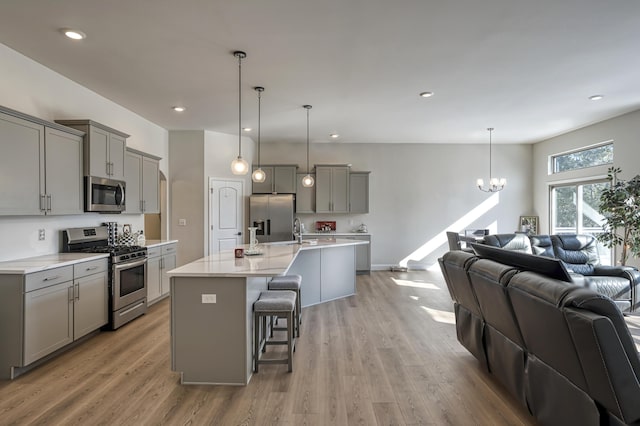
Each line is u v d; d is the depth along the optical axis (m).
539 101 4.77
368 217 7.61
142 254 4.26
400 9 2.57
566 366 1.67
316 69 3.66
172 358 2.61
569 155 6.72
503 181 6.85
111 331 3.71
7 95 3.12
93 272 3.44
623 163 5.42
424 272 7.32
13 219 3.15
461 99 4.67
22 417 2.16
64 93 3.79
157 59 3.39
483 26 2.83
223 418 2.16
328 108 5.04
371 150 7.61
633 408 1.39
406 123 5.95
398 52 3.28
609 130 5.67
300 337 3.59
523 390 2.12
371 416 2.19
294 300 3.02
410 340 3.50
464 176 7.65
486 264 2.37
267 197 6.84
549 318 1.65
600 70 3.74
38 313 2.77
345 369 2.85
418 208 7.64
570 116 5.52
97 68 3.59
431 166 7.64
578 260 4.93
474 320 2.80
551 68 3.68
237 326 2.59
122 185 4.23
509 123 5.96
